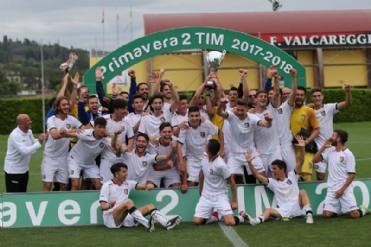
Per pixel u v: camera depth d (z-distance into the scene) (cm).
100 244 805
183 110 1057
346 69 3566
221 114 997
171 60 3400
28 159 996
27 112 2992
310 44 3419
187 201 958
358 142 2194
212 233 856
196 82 3434
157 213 892
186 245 790
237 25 3416
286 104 1025
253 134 1023
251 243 793
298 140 970
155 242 809
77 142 995
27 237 857
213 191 923
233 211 960
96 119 957
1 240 841
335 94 3172
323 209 955
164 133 991
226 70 3456
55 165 998
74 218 940
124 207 894
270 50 1448
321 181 983
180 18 3397
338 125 3006
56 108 995
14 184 989
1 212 929
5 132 2992
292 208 945
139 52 1419
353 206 934
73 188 987
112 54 1412
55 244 812
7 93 7419
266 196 969
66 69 1130
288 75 1457
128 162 976
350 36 3434
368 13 3528
